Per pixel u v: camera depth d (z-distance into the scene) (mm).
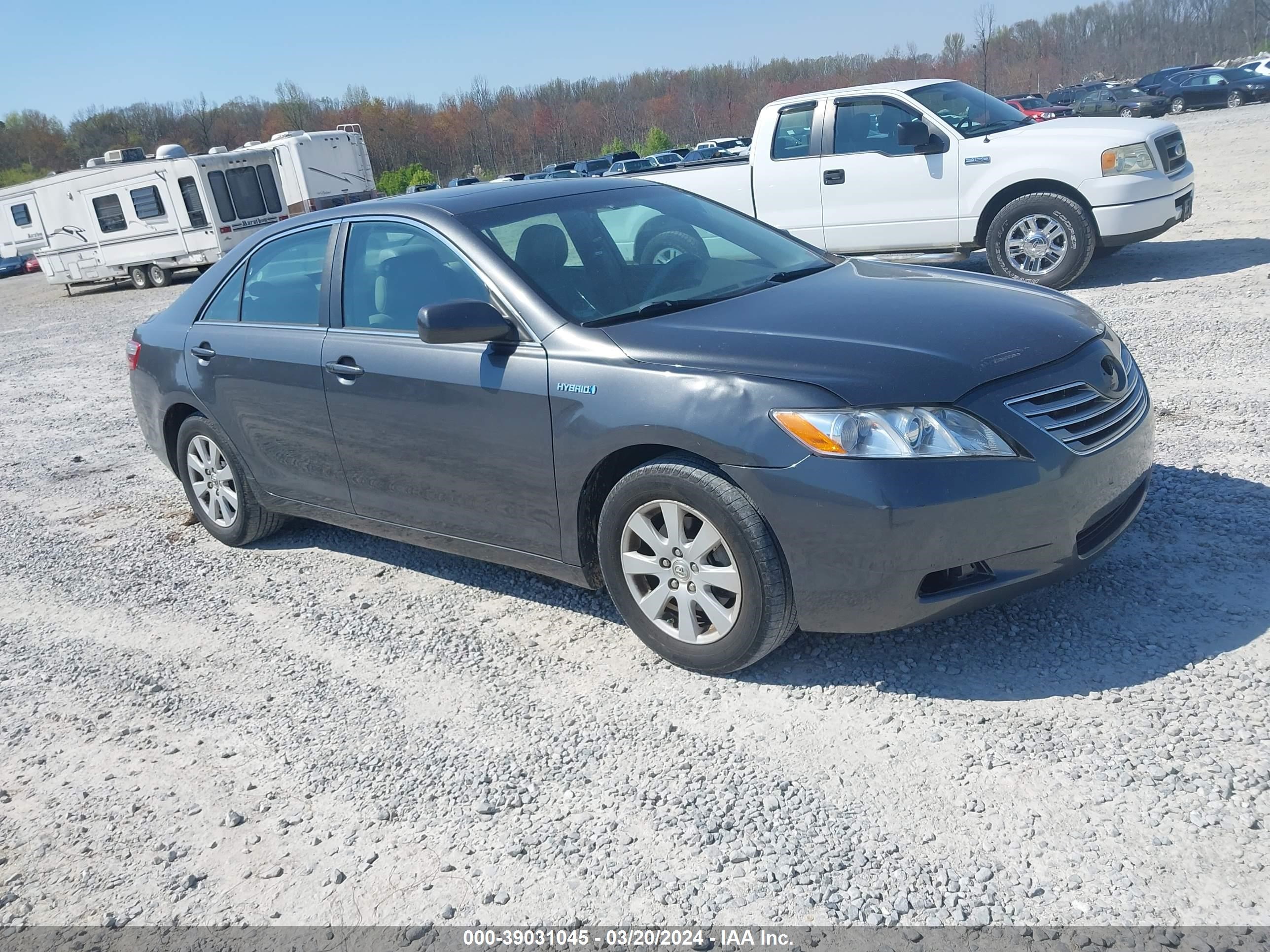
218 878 2877
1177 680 3148
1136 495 3564
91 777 3473
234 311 5012
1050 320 3520
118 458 7770
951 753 2971
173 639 4477
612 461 3570
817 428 3076
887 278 4078
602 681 3635
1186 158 9516
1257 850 2459
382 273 4270
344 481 4531
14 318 21594
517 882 2705
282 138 24875
